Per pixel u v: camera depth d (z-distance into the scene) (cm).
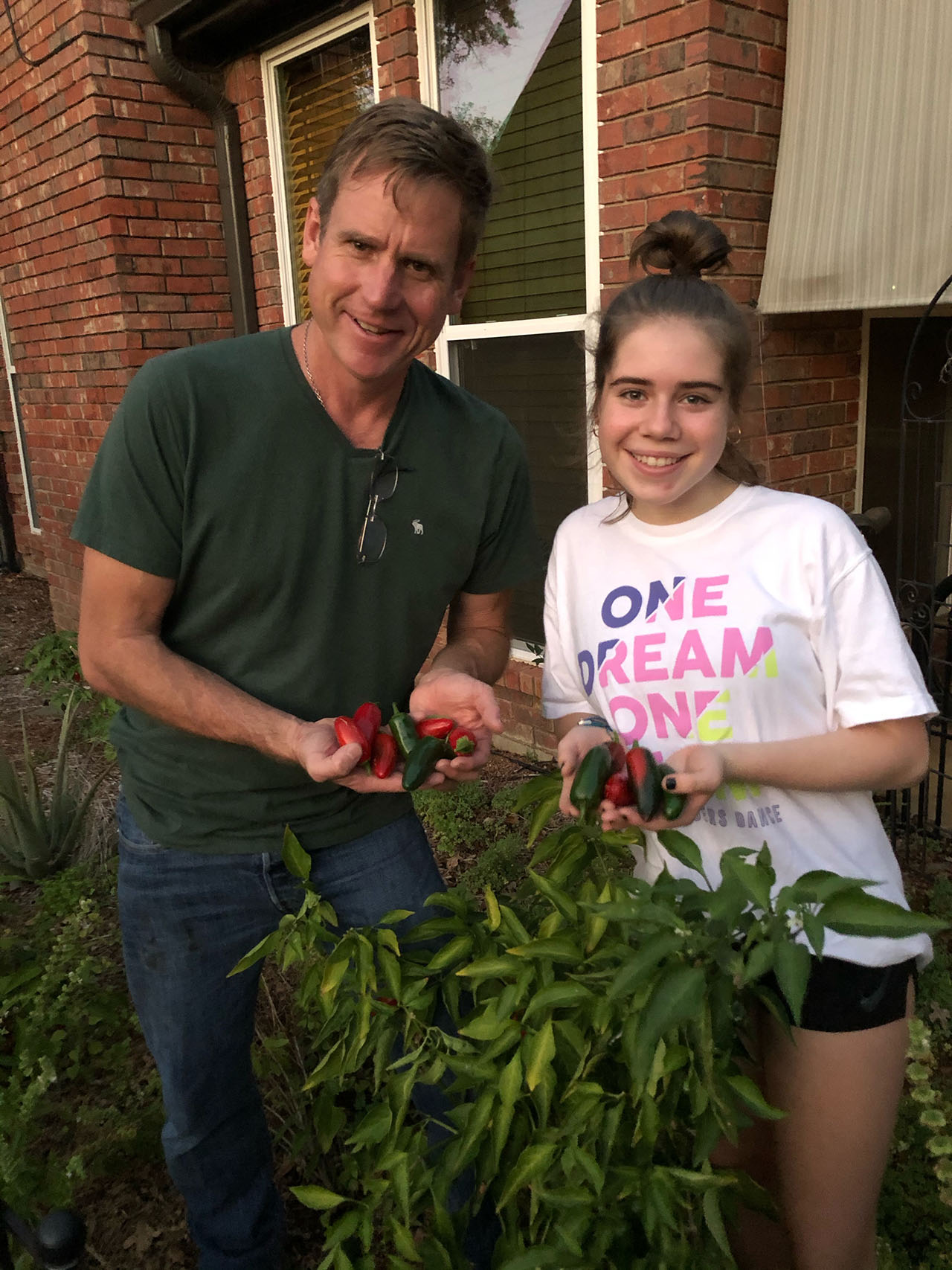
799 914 109
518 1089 136
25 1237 132
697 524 152
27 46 569
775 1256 185
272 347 160
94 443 620
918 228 308
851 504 427
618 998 125
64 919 323
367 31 475
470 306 472
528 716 464
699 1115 133
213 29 514
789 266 345
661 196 344
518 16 404
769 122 345
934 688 371
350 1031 163
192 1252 216
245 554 160
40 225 615
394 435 164
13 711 594
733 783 142
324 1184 225
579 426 388
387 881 181
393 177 137
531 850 363
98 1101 252
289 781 170
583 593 164
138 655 161
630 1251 140
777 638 143
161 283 566
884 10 307
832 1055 145
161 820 175
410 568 172
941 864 347
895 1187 208
